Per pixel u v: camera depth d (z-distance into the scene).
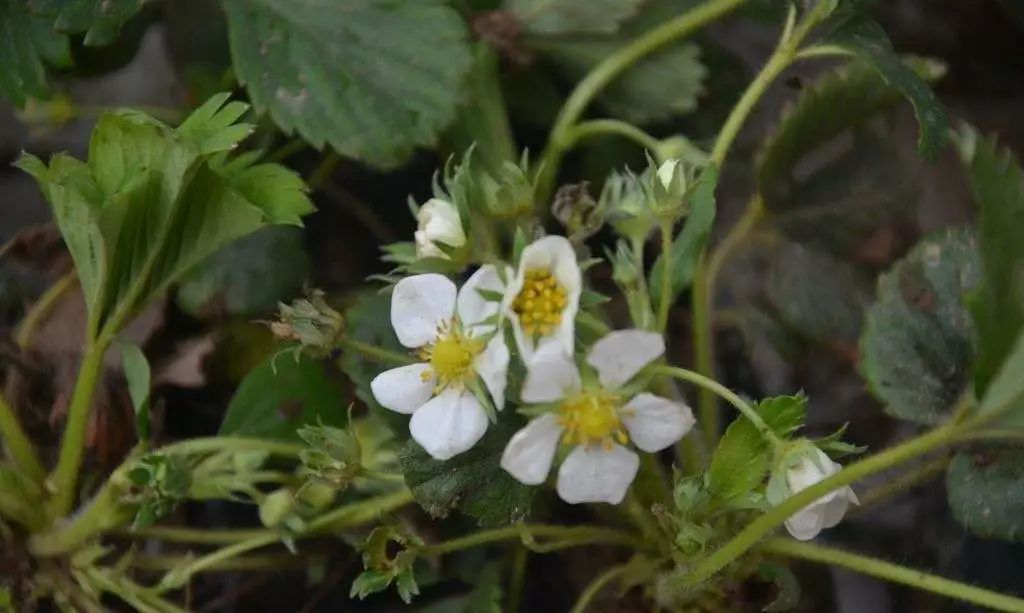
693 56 0.45
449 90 0.42
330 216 0.48
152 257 0.39
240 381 0.45
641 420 0.35
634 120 0.46
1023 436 0.35
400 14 0.42
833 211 0.45
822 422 0.46
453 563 0.43
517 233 0.35
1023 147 0.49
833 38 0.41
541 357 0.34
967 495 0.39
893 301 0.41
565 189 0.40
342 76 0.42
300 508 0.40
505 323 0.35
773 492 0.35
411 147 0.42
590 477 0.35
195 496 0.40
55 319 0.44
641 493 0.40
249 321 0.44
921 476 0.41
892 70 0.40
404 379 0.36
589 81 0.44
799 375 0.46
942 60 0.50
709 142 0.46
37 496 0.41
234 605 0.44
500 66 0.46
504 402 0.36
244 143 0.46
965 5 0.50
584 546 0.43
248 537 0.42
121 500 0.40
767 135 0.45
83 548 0.41
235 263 0.44
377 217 0.48
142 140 0.37
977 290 0.34
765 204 0.45
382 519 0.39
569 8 0.44
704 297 0.42
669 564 0.40
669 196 0.36
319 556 0.44
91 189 0.37
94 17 0.41
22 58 0.42
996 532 0.39
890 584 0.44
